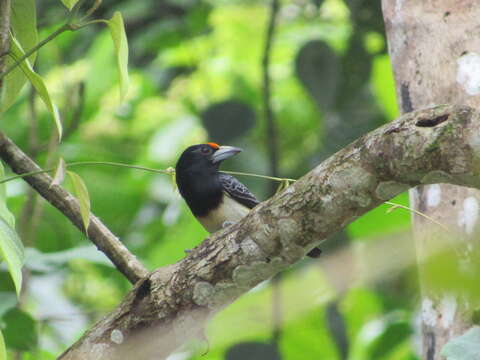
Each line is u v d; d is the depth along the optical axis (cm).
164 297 541
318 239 482
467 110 409
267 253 498
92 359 550
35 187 738
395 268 199
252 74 1595
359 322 1278
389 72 1428
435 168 417
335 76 1125
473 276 188
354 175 451
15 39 573
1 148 738
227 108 1101
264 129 1416
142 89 1591
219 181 1046
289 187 486
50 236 1319
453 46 639
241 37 1591
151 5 1436
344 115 1213
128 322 550
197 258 532
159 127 1568
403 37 675
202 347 575
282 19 1591
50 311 1174
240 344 784
